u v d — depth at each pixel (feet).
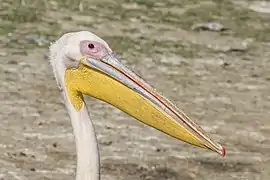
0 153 39.99
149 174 39.37
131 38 64.85
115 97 25.80
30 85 51.01
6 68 53.83
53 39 61.67
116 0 76.02
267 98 53.57
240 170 40.91
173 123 25.31
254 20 74.69
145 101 25.54
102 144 42.32
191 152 42.34
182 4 77.82
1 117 45.03
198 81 56.08
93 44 25.93
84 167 25.22
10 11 67.15
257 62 62.64
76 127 25.70
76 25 66.44
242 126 47.55
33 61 55.83
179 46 64.39
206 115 49.11
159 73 57.00
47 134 42.96
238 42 67.46
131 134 44.01
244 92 54.65
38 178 37.50
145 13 73.26
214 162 41.50
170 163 40.81
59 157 40.14
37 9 68.95
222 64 60.90
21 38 60.90
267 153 43.52
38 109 46.75
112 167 39.65
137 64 58.49
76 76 26.03
